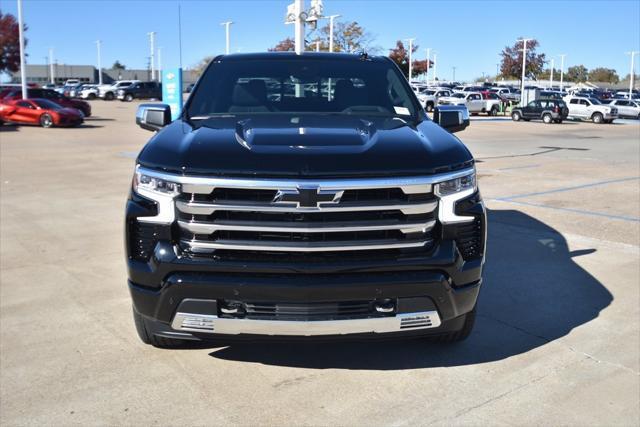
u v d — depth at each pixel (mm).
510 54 79750
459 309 3393
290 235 3129
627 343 4199
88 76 125500
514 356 3990
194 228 3145
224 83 4617
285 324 3174
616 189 10945
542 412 3324
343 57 4973
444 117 4457
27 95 33969
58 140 21156
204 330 3266
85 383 3598
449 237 3303
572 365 3869
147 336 3902
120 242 6859
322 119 4047
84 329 4379
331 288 3123
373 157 3211
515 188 11078
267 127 3697
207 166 3137
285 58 4887
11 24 67125
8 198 9672
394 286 3186
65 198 9688
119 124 29922
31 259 6152
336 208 3092
